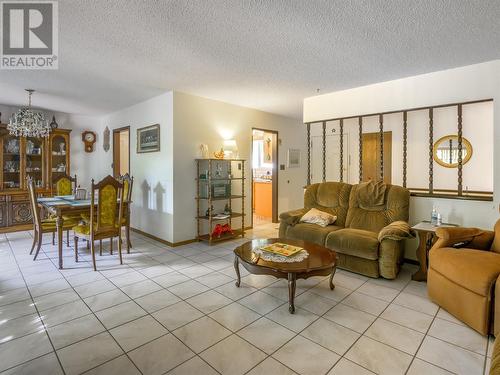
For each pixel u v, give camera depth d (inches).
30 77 141.7
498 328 75.2
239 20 88.0
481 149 200.1
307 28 93.0
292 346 74.5
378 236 120.5
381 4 79.4
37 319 86.8
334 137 255.0
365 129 243.9
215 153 184.4
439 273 95.3
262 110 217.0
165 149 171.9
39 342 75.5
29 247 163.0
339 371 65.5
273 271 91.4
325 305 96.9
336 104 167.9
